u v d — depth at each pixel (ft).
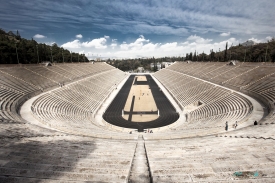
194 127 91.97
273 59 300.61
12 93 109.81
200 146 43.86
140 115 137.69
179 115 135.33
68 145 44.21
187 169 28.55
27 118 83.71
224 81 174.40
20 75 150.71
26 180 24.43
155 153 39.40
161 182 25.13
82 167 29.94
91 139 54.95
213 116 107.76
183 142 50.26
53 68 220.43
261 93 112.68
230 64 229.25
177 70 350.02
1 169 27.04
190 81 222.69
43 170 27.61
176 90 208.64
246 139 47.11
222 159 32.76
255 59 353.92
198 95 161.99
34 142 44.57
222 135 58.75
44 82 159.12
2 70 143.64
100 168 29.35
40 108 103.91
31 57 261.85
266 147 37.63
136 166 33.01
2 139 44.68
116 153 39.37
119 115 138.00
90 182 24.58
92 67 341.41
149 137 67.00
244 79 156.04
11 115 78.79
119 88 255.50
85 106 142.00
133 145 47.26
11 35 461.37
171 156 37.04
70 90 160.66
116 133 77.92
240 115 92.53
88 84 206.28
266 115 85.30
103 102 171.53
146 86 275.18
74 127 82.43
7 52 215.31
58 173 26.76
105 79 276.41
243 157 32.78
